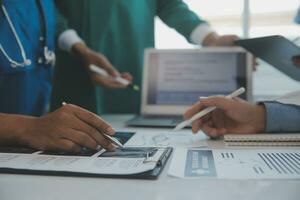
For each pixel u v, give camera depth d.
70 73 1.36
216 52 1.19
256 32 1.71
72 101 1.37
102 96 1.39
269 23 1.69
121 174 0.43
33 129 0.60
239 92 0.75
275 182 0.40
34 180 0.43
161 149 0.57
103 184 0.41
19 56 0.94
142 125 0.94
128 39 1.41
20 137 0.59
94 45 1.38
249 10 1.71
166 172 0.45
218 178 0.42
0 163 0.49
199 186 0.39
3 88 0.95
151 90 1.19
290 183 0.40
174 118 1.08
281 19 1.67
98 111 1.36
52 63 1.11
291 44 0.88
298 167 0.46
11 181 0.43
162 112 1.17
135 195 0.37
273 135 0.65
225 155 0.54
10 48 0.93
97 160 0.50
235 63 1.17
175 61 1.21
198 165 0.48
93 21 1.36
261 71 1.38
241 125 0.70
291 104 0.72
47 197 0.38
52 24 1.12
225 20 1.75
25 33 0.97
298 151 0.58
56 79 1.35
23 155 0.55
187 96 1.17
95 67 1.22
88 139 0.56
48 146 0.57
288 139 0.63
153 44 1.45
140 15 1.41
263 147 0.62
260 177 0.42
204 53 1.20
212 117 0.74
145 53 1.23
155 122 0.98
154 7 1.44
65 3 1.36
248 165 0.48
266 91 1.32
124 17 1.39
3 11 0.92
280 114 0.69
